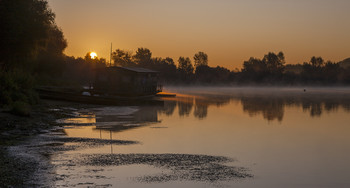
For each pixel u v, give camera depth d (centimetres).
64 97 4478
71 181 1222
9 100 3056
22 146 1748
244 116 3909
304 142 2278
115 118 3203
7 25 4019
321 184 1313
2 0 4034
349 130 2936
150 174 1348
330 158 1788
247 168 1506
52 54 7788
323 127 3131
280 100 7469
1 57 4303
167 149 1841
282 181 1331
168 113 3975
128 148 1827
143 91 6319
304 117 4003
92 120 2972
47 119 2762
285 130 2844
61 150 1700
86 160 1523
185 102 6075
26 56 4500
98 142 1955
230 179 1323
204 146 1975
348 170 1534
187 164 1523
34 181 1189
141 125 2800
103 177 1288
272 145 2114
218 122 3259
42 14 4716
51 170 1338
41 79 6844
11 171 1280
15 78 3684
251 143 2152
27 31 4222
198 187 1213
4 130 2117
